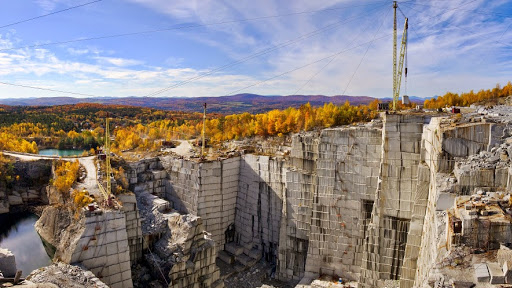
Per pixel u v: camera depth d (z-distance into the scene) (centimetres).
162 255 4028
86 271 3275
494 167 2605
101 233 3547
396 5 4578
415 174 3756
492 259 1991
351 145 4303
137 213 4094
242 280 4766
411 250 3425
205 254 4116
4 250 3216
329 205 4466
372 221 4009
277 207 5078
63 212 4016
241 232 5553
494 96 7531
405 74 4644
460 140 2950
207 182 5197
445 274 1975
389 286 3806
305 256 4731
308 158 4691
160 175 5638
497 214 2153
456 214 2333
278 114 7844
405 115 3769
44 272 3158
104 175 4728
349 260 4381
